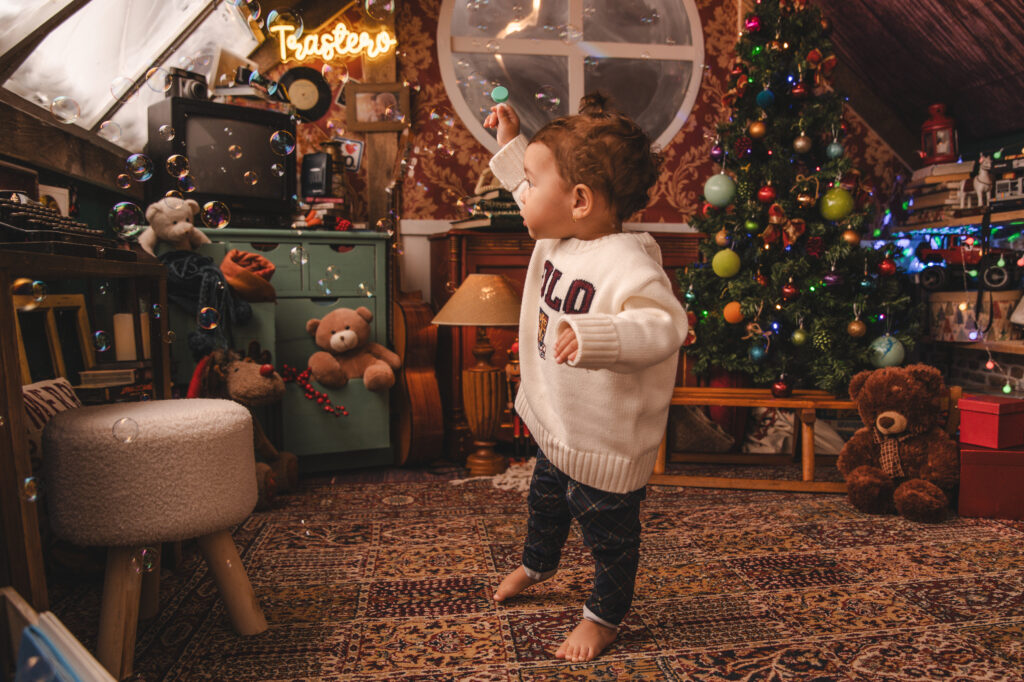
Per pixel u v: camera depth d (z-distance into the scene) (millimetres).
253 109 2621
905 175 3609
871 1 3072
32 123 1832
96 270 1319
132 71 2359
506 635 1418
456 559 1831
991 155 3012
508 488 2535
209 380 2230
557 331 1102
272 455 2432
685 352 2965
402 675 1262
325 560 1824
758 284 2797
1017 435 2232
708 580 1700
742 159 2895
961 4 2717
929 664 1310
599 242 1259
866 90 3574
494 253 2920
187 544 1922
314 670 1275
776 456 2984
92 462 1175
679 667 1299
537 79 3600
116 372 1852
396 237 3213
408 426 2803
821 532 2055
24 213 1285
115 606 1227
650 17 3564
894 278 2861
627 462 1260
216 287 2258
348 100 3143
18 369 1069
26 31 1676
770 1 2834
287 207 2746
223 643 1372
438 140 3258
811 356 2871
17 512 1058
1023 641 1398
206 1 2428
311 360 2617
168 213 2309
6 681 1027
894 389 2287
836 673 1278
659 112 3557
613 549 1312
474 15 3494
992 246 3215
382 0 3125
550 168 1235
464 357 2904
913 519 2152
